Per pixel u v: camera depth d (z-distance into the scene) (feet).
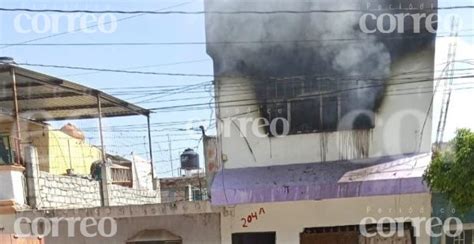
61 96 45.27
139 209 39.27
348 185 34.88
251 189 35.91
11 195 38.88
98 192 48.49
